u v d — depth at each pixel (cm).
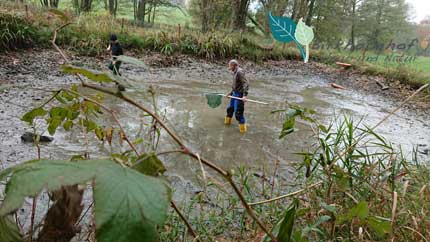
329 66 1803
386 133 793
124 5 2358
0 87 94
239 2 1906
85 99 108
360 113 982
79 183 43
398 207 232
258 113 856
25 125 569
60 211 67
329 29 2028
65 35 1252
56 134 540
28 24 1195
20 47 1131
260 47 1777
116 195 44
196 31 1727
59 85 866
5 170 48
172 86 1049
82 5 1961
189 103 874
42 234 67
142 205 44
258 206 306
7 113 619
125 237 41
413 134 811
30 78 909
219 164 516
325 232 211
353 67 1731
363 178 230
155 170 75
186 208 332
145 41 1452
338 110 994
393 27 2030
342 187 215
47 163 46
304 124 774
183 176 450
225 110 845
